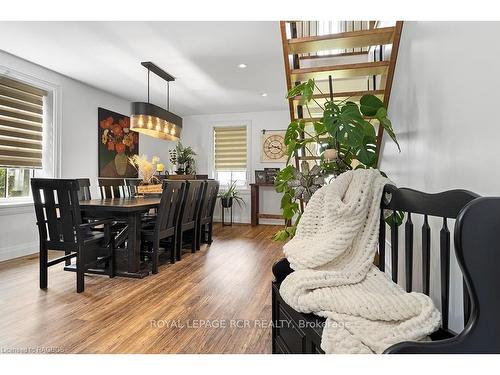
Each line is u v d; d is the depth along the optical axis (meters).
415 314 0.90
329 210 1.25
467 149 1.05
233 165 6.49
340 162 1.79
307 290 1.13
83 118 4.48
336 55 3.38
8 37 2.98
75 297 2.26
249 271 2.95
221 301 2.19
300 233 1.39
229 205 6.13
